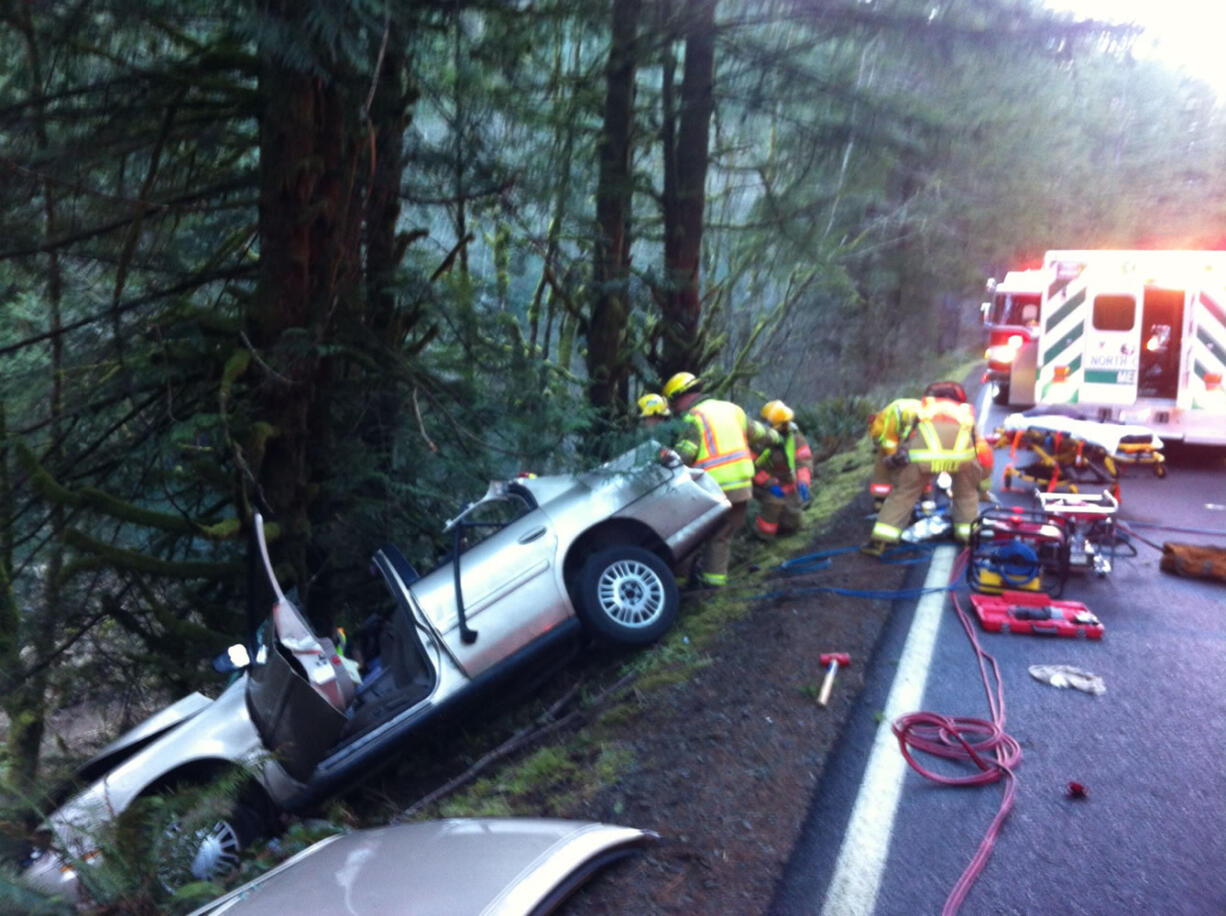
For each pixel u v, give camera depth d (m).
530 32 8.27
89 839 4.31
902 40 8.60
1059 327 11.43
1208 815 3.93
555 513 6.45
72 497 6.95
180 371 7.49
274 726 5.17
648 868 3.62
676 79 10.71
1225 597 6.63
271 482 7.41
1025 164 16.56
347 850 3.16
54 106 6.89
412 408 8.48
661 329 10.90
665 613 6.42
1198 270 10.88
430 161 8.58
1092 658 5.61
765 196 11.37
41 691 7.21
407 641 6.32
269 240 7.16
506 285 9.94
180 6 6.18
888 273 20.86
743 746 4.70
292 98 6.91
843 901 3.46
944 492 8.92
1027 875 3.59
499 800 4.79
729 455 7.43
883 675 5.45
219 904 2.97
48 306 7.93
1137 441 9.96
